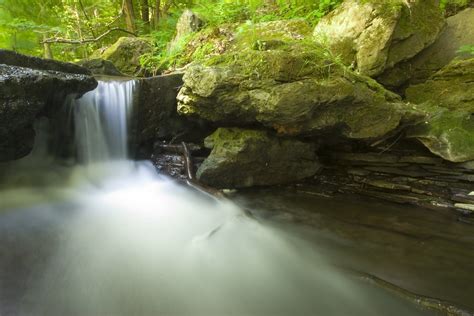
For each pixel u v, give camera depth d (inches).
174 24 360.2
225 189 194.4
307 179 206.2
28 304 92.5
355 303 95.8
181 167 211.2
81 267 112.1
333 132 172.4
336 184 196.4
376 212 163.2
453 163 158.2
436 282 102.1
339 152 199.0
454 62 172.9
